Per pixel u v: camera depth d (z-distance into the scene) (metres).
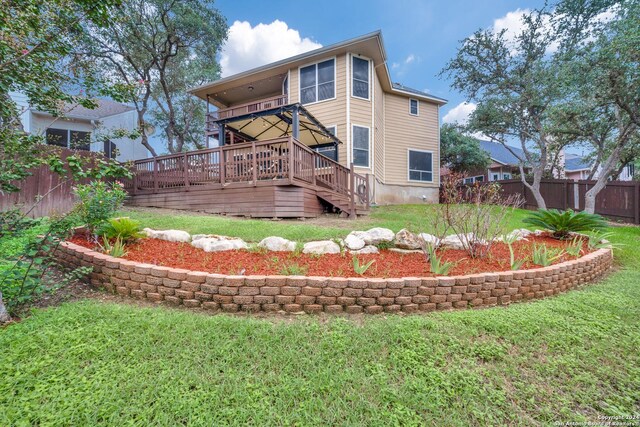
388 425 1.44
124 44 12.77
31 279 2.60
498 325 2.30
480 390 1.67
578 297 2.99
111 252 3.33
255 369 1.80
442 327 2.26
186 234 4.19
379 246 3.96
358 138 10.81
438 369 1.82
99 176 3.24
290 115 9.04
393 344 2.06
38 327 2.15
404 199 13.34
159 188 8.06
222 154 7.10
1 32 2.86
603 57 7.19
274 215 6.43
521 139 11.59
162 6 12.52
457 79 12.07
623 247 5.50
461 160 18.84
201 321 2.31
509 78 10.93
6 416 1.41
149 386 1.63
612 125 8.98
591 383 1.76
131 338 2.05
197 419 1.44
